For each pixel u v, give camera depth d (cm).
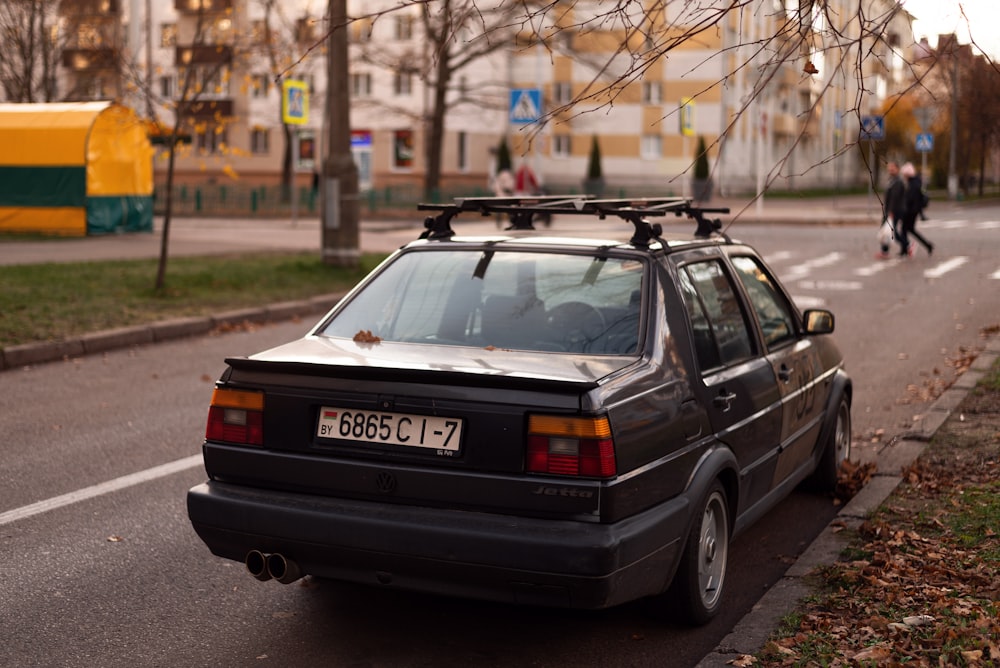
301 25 2878
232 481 439
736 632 438
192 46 1540
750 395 503
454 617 472
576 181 6312
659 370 436
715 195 5588
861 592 478
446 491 400
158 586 508
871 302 1636
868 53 457
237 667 423
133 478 687
